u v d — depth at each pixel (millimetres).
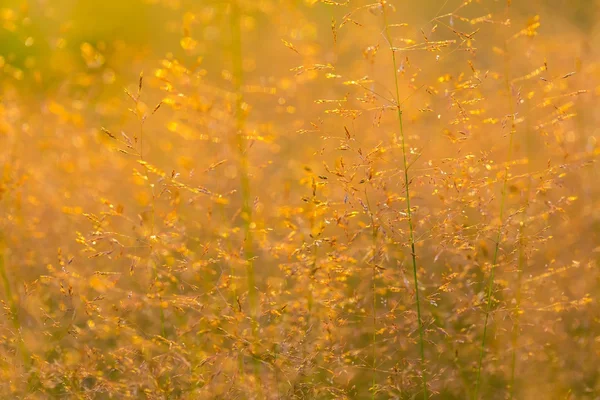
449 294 3494
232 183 4238
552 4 5496
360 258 3471
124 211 4172
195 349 3000
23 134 4336
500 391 3303
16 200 3646
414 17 6066
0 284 3447
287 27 5152
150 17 6820
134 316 3266
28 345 3141
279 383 2938
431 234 2963
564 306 3396
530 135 4055
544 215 3094
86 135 4562
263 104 5316
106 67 5891
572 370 3361
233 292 2988
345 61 5602
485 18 3014
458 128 3924
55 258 3658
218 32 5086
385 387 2965
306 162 4512
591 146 4031
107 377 3119
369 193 3752
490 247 3412
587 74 4406
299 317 3016
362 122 4539
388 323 3221
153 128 5016
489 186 3219
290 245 3145
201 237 3527
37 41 6078
